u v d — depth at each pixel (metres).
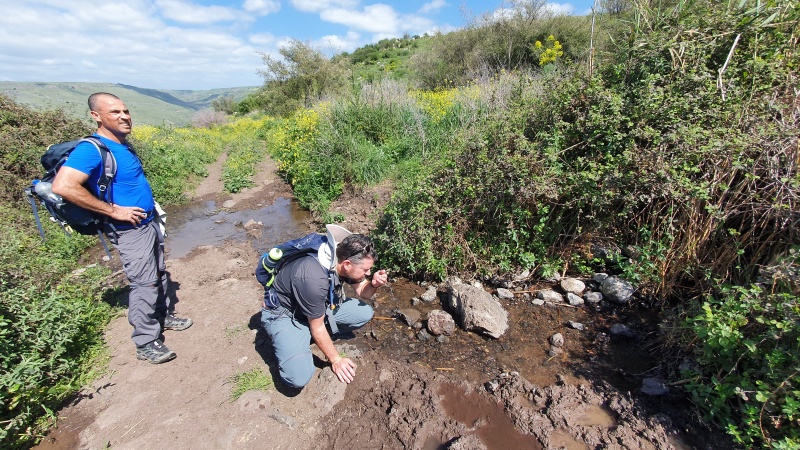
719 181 3.13
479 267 4.11
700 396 2.50
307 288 2.50
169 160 9.35
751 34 3.87
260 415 2.65
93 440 2.53
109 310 3.83
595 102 3.95
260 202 7.95
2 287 2.98
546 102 4.39
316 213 6.73
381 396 2.80
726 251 3.05
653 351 3.02
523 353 3.16
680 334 2.89
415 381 2.92
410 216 4.31
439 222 4.25
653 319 3.33
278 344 2.73
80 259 5.21
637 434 2.41
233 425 2.58
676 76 3.85
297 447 2.47
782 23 3.73
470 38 15.89
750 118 3.26
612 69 4.31
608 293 3.59
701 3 4.27
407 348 3.30
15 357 2.67
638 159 3.42
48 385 2.84
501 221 4.13
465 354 3.19
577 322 3.43
